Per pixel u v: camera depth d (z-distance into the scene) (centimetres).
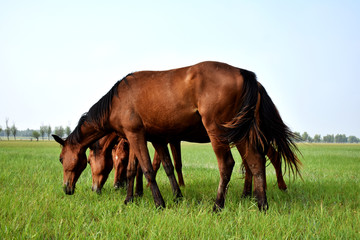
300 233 318
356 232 338
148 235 322
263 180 402
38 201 449
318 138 18725
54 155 1703
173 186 532
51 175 766
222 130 400
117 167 622
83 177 806
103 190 613
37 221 366
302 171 970
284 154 423
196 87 407
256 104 398
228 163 416
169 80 433
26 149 2600
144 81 458
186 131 448
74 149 536
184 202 457
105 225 344
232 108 400
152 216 389
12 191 530
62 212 398
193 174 875
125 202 489
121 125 476
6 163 1070
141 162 465
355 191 573
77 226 338
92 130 529
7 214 389
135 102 456
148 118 449
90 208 430
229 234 326
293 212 404
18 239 308
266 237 312
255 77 411
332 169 1058
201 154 2105
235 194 550
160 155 534
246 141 394
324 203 478
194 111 418
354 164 1282
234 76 402
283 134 414
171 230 331
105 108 488
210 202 484
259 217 371
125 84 475
